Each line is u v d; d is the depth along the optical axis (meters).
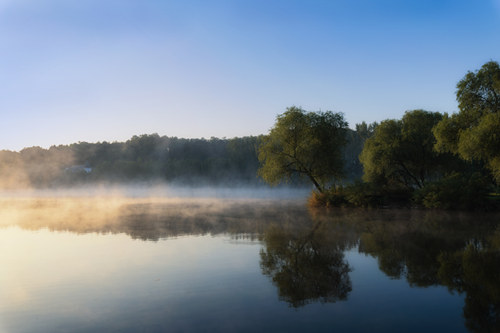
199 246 16.53
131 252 15.38
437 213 29.36
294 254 14.59
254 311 8.55
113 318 8.23
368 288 10.12
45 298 9.62
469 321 7.83
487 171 37.91
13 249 16.31
